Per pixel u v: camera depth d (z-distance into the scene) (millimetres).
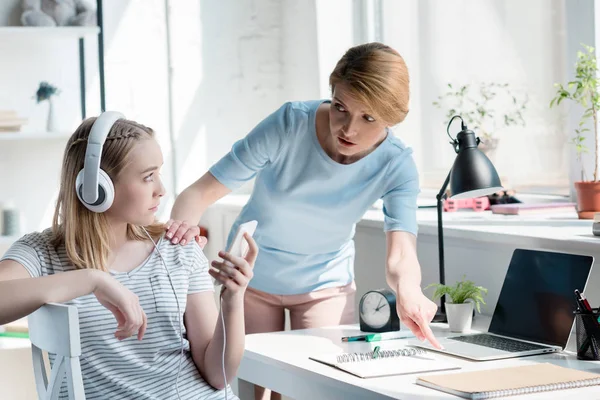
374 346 2369
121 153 1901
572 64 3184
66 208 1945
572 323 2268
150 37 4309
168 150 4371
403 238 2514
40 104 4004
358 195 2555
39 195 4027
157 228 2086
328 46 4293
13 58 3947
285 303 2705
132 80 4273
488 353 2213
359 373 2023
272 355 2270
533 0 3383
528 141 3455
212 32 4441
